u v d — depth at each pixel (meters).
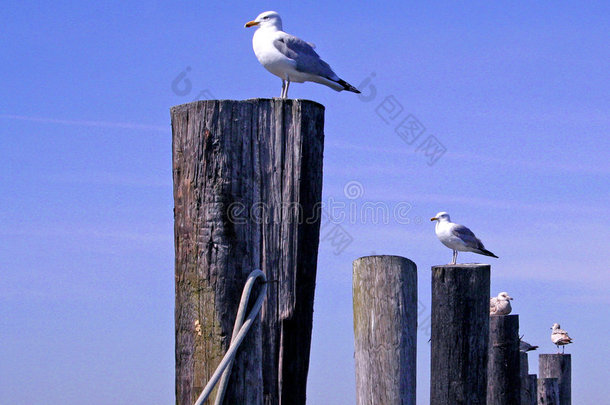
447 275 8.42
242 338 4.86
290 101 6.15
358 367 6.20
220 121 5.11
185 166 5.15
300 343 6.37
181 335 5.07
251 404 4.92
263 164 6.12
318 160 6.30
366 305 6.16
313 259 6.37
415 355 6.16
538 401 14.75
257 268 5.12
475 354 8.36
